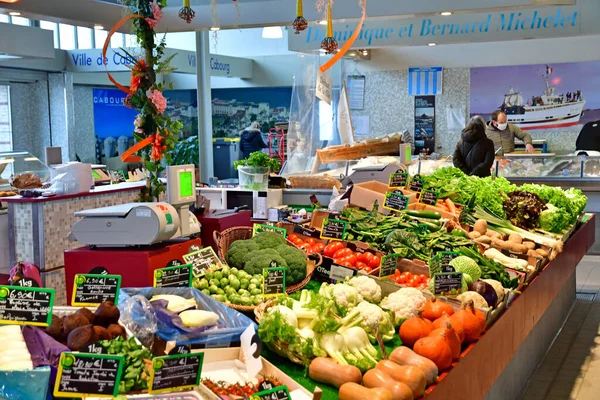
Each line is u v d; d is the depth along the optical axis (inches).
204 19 239.0
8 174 297.0
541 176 373.7
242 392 102.8
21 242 212.5
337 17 232.2
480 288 157.2
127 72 462.6
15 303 105.3
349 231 193.0
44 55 355.3
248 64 536.1
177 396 97.4
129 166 470.3
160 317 114.4
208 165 415.5
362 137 532.7
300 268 158.4
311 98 395.5
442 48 502.3
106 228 146.7
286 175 342.6
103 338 102.8
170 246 152.0
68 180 218.2
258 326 121.0
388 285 155.3
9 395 88.4
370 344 123.5
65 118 436.8
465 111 503.8
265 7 235.0
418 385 110.0
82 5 211.5
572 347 257.4
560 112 479.8
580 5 286.8
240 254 160.2
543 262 216.2
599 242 396.2
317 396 98.2
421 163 344.2
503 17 296.0
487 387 148.3
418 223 202.2
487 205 243.3
